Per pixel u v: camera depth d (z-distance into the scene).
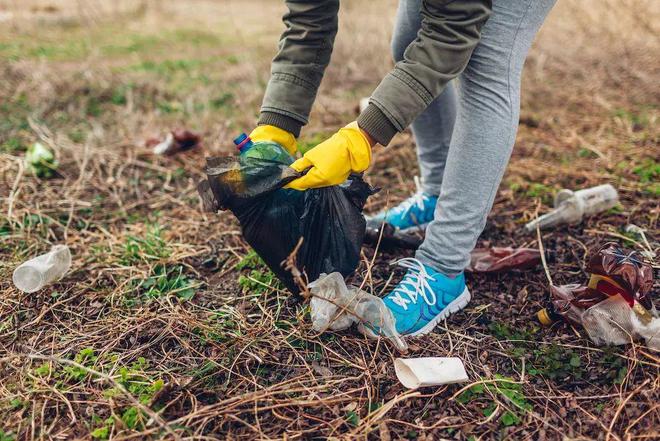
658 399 1.42
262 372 1.58
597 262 1.63
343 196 1.62
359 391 1.51
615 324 1.60
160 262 2.10
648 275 1.59
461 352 1.64
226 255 2.16
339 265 1.64
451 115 2.01
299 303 1.84
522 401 1.47
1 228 2.30
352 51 4.79
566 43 4.89
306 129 3.44
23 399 1.49
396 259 2.04
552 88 4.18
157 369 1.60
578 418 1.41
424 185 2.16
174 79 4.49
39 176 2.78
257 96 4.08
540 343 1.66
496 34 1.50
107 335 1.74
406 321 1.67
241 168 1.50
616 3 4.77
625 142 3.08
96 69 4.46
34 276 1.92
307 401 1.46
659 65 4.42
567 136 3.26
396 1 5.58
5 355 1.67
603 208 2.28
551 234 2.20
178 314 1.81
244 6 8.63
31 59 4.70
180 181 2.84
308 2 1.60
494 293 1.88
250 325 1.76
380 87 1.43
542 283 1.92
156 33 6.43
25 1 7.29
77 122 3.55
